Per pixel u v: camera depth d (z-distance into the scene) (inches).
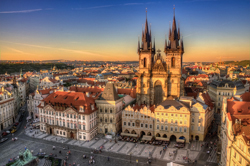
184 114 4714.6
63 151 4468.5
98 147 4655.5
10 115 6323.8
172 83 6407.5
